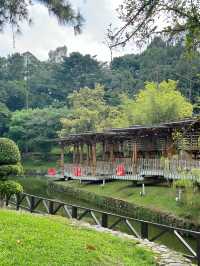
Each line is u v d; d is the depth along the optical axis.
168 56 53.66
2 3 8.01
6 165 14.48
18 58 93.38
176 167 23.05
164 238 15.26
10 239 6.82
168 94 36.47
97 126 46.34
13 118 65.81
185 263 7.75
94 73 84.94
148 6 6.14
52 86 85.19
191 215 16.47
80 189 30.80
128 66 79.19
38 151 64.62
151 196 22.47
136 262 7.28
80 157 39.72
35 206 15.30
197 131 21.83
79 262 6.39
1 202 15.00
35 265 5.92
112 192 26.97
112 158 33.56
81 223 10.62
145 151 32.31
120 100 56.84
